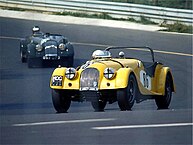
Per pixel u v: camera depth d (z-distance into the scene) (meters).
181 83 25.77
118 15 44.84
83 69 17.25
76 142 11.55
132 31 41.06
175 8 46.53
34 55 27.55
